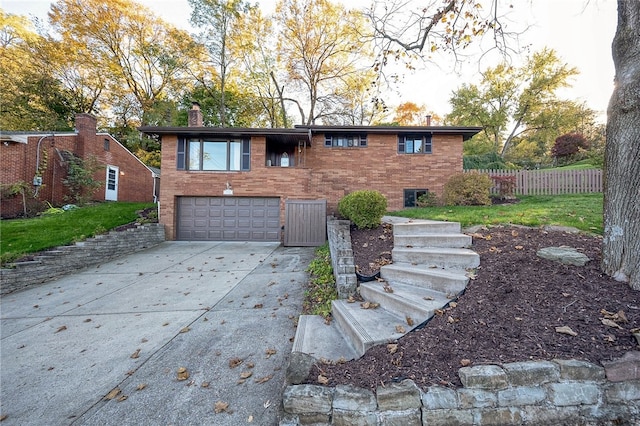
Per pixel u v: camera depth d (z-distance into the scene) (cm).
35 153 1189
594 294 274
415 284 379
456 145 1276
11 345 358
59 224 930
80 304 500
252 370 287
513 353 221
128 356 323
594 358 208
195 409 236
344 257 450
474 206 926
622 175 288
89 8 1983
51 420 231
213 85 2222
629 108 284
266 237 1115
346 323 314
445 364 221
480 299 300
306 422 200
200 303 483
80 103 2192
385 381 210
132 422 225
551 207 689
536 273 327
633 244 277
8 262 629
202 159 1128
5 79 1859
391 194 1280
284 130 1099
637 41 284
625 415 196
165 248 969
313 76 2000
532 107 2666
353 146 1302
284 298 490
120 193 1656
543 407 199
